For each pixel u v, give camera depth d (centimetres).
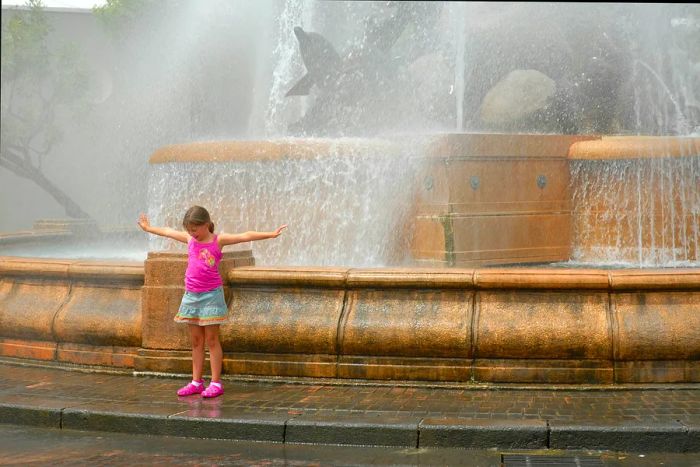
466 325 730
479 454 588
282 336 757
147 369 795
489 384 729
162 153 1218
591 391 713
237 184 1141
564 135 1149
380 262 1088
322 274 763
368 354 749
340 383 746
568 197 1148
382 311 749
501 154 1081
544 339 719
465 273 740
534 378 725
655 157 1120
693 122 1341
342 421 622
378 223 1088
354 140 1114
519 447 599
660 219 1124
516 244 1091
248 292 781
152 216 1239
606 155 1126
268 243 1123
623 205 1130
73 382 774
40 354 856
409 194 1078
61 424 673
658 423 603
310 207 1110
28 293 872
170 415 649
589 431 594
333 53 1241
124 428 655
